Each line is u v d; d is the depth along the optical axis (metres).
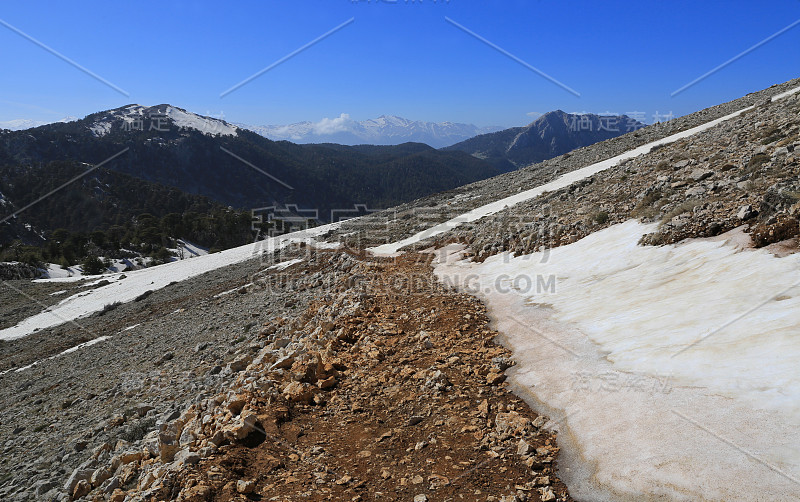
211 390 11.67
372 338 12.64
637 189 22.27
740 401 5.89
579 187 31.31
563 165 60.09
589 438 6.46
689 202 15.23
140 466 7.66
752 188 13.98
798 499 4.38
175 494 6.03
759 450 5.07
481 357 10.50
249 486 6.06
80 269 113.56
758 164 15.75
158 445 7.96
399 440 7.34
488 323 13.09
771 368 6.22
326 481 6.29
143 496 6.14
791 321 7.09
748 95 59.25
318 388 9.52
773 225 10.41
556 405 7.63
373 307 15.74
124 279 71.19
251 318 22.67
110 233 148.38
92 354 27.48
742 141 22.44
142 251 137.38
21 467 11.02
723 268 10.47
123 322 38.81
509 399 8.34
